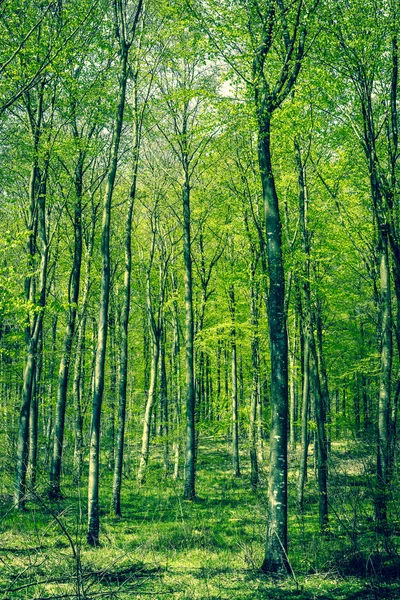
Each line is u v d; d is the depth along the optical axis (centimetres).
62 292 2739
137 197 2330
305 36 1080
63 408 1802
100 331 1276
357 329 2322
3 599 695
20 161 1703
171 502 1827
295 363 2064
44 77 1409
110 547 1121
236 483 2202
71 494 1652
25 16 1276
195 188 2250
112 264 2541
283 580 914
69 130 1822
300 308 1539
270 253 1089
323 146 1508
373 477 1106
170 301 2334
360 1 1152
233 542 1227
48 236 1964
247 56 1062
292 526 1409
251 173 1709
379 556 920
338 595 809
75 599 703
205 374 3034
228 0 1082
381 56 1255
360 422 1894
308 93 1220
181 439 2327
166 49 1792
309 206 1590
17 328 1875
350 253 1711
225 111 1175
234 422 2230
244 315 2325
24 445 1512
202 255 2561
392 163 1278
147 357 3259
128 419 2769
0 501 1407
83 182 2148
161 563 1017
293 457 2433
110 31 1510
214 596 805
